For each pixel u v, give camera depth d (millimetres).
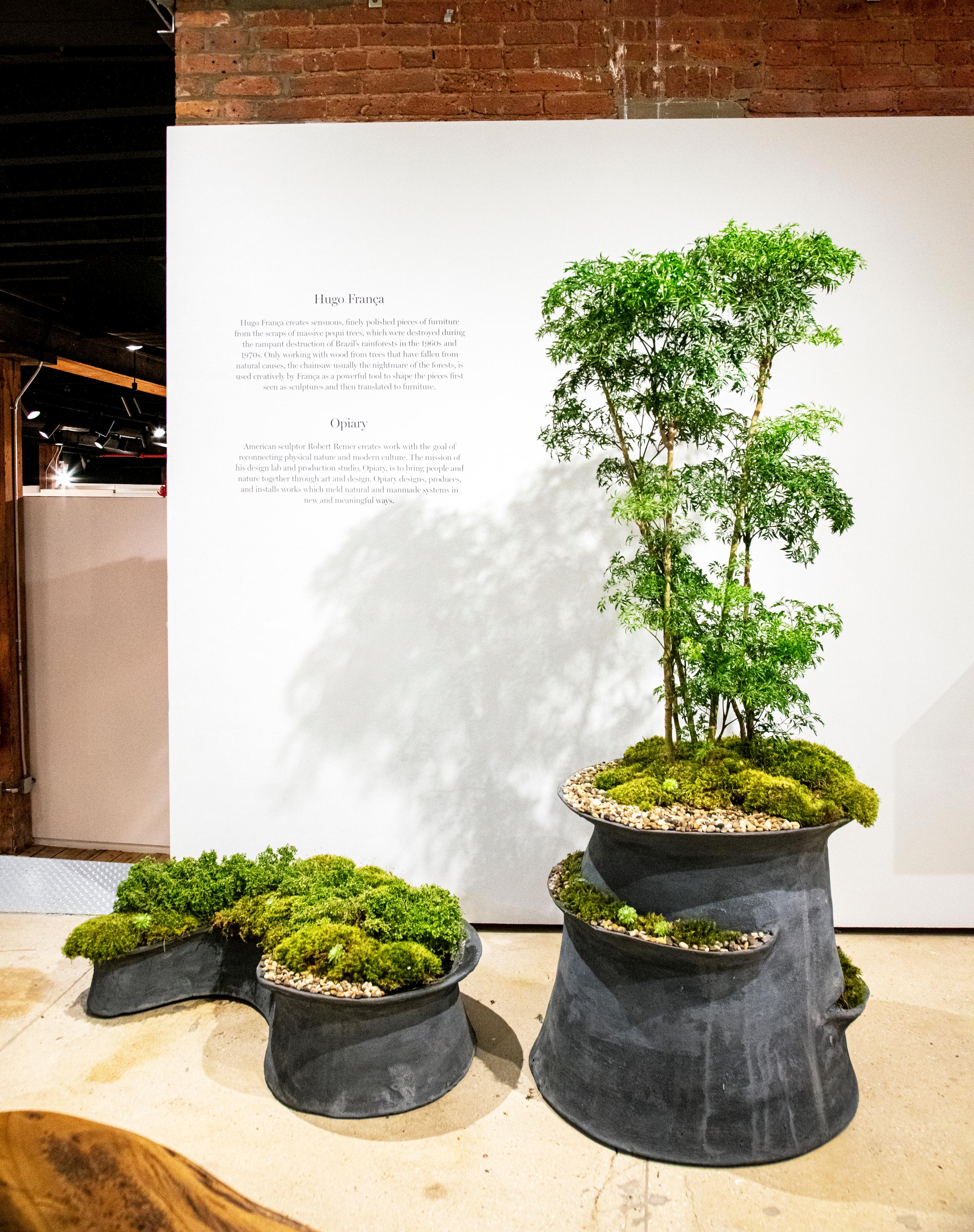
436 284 2906
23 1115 1194
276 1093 2053
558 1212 1680
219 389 2955
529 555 2930
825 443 2891
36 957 2816
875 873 2953
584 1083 1929
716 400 2889
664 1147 1818
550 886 2117
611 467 2178
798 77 3043
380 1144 1880
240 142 2912
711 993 1800
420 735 2969
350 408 2939
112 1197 1054
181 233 2930
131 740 4379
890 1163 1820
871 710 2918
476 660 2951
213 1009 2500
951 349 2867
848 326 2869
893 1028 2367
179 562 2984
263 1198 1709
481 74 3053
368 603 2963
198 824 3020
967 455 2877
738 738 2219
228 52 3084
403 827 2988
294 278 2924
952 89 3027
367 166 2898
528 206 2883
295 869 2621
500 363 2912
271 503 2965
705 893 1808
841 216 2857
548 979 2656
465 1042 2189
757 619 1999
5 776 4375
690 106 3045
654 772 2066
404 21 3062
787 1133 1825
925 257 2854
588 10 3043
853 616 2902
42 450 5684
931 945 2887
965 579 2891
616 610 2916
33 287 5102
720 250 1915
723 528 2180
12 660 4355
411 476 2939
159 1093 2064
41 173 4051
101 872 3525
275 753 2996
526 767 2957
